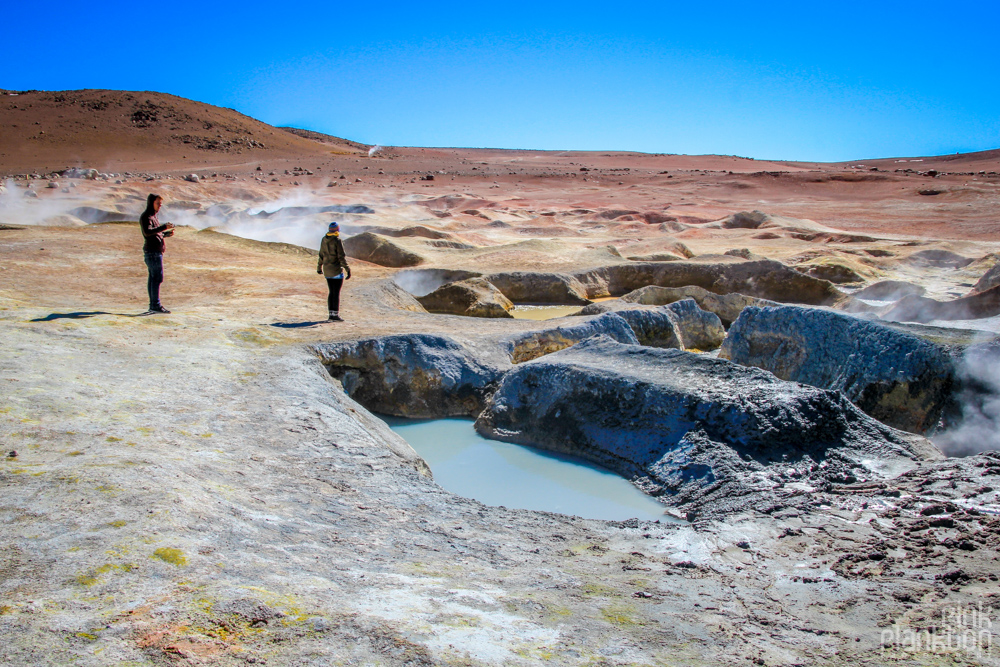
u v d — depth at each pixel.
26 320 7.57
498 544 3.68
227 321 8.77
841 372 7.82
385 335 8.40
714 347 11.72
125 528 3.08
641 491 5.62
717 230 29.09
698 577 3.32
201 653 2.23
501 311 13.87
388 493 4.37
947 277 17.08
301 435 5.12
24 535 2.99
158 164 67.81
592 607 2.84
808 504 4.40
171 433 4.74
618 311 10.62
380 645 2.35
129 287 11.17
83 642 2.25
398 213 29.56
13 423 4.51
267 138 91.75
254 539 3.25
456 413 7.99
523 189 55.78
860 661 2.51
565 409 6.82
